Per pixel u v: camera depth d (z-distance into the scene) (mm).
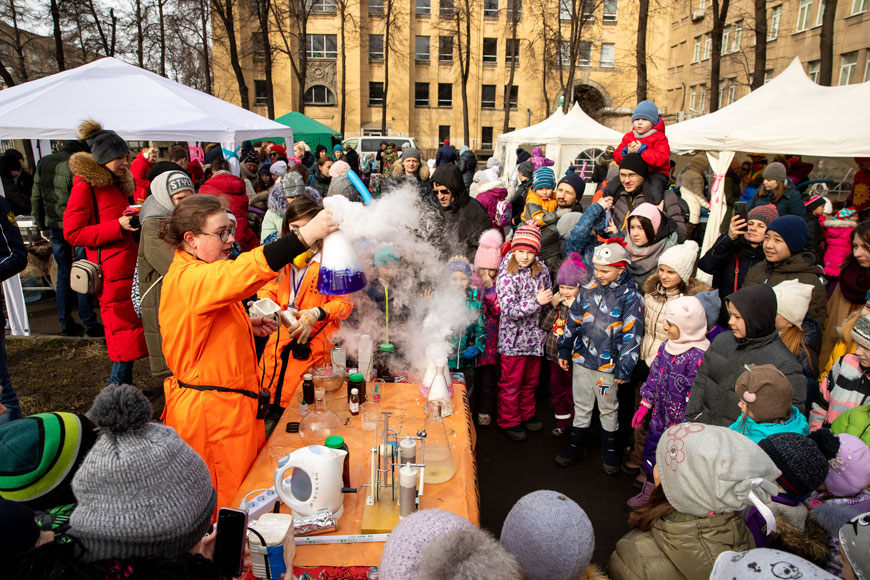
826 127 5855
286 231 2682
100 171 3709
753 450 1504
